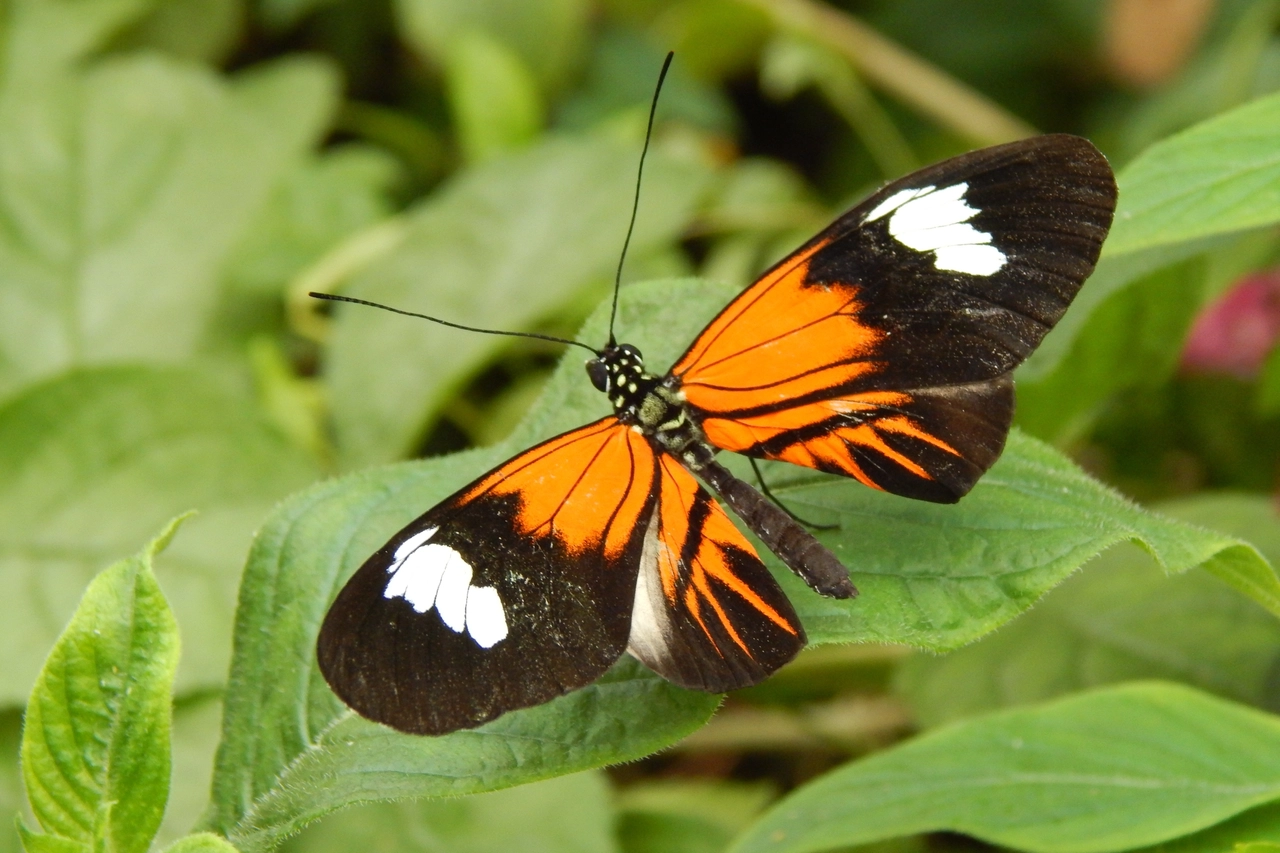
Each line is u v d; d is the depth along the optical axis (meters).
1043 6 1.20
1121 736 0.79
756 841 0.79
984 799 0.79
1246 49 0.93
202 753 0.83
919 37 1.24
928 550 0.77
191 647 0.83
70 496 0.84
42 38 1.11
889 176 1.13
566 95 1.17
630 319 0.79
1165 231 0.77
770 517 0.77
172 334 0.93
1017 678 0.83
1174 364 0.85
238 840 0.77
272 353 0.93
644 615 0.77
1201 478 0.93
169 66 1.04
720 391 0.78
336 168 1.08
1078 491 0.77
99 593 0.76
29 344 0.92
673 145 1.12
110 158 0.98
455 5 1.11
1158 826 0.78
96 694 0.76
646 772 0.91
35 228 0.94
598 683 0.77
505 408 0.96
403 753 0.77
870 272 0.77
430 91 1.21
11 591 0.84
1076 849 0.78
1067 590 0.84
